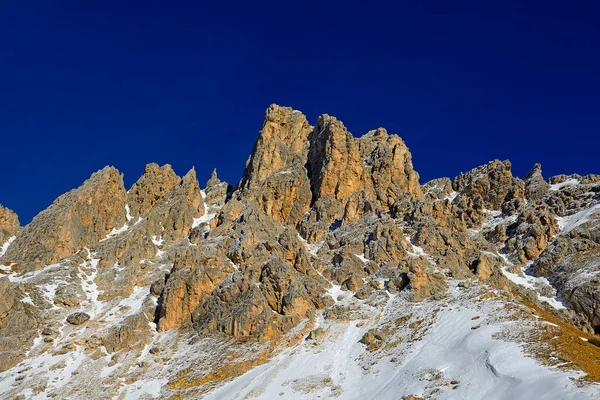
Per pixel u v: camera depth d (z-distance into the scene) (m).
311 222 124.25
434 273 92.19
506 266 109.38
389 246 103.38
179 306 97.44
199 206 147.88
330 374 71.56
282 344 83.19
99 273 117.44
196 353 85.06
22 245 126.44
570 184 139.12
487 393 54.16
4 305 97.00
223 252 106.56
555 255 106.00
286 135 158.88
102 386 80.25
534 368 55.25
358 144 150.25
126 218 147.62
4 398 78.81
